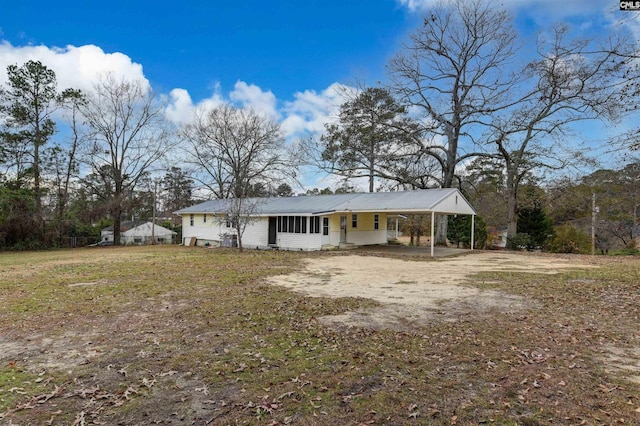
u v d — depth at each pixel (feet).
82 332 16.87
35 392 10.87
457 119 74.23
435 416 9.30
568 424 8.85
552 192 75.51
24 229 77.25
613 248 82.69
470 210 67.15
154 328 17.39
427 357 13.34
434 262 46.03
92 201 88.28
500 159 74.84
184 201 113.70
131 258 51.96
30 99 79.97
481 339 15.33
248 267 40.50
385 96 79.77
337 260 47.98
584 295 24.30
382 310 20.54
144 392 10.85
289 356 13.58
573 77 53.47
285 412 9.61
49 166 82.28
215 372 12.24
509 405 9.81
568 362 12.82
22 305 22.16
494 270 38.04
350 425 8.95
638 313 19.49
